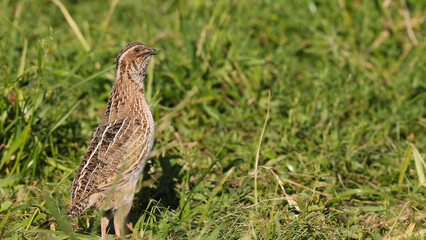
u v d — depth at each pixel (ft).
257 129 40.81
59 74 41.01
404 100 44.70
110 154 28.63
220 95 44.42
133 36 47.85
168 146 31.55
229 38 48.08
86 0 61.93
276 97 44.11
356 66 49.21
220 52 46.78
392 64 51.16
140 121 29.94
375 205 34.14
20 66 37.76
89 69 44.62
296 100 42.32
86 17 56.70
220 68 46.47
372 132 41.68
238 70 44.80
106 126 29.99
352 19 55.93
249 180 33.22
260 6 57.82
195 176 34.81
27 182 34.47
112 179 28.35
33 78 38.45
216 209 30.66
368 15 56.13
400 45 53.98
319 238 29.01
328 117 41.96
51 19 56.44
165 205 32.76
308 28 55.26
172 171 33.35
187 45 45.75
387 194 34.53
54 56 46.14
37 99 35.40
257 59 47.14
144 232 28.55
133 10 58.75
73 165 35.83
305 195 31.24
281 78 46.01
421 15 56.34
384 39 54.24
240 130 41.93
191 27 52.37
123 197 28.76
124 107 30.42
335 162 37.04
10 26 46.21
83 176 28.09
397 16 55.88
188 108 42.78
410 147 35.45
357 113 44.01
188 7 58.03
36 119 35.42
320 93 44.55
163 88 44.29
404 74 48.96
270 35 54.08
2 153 34.81
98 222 27.71
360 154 39.04
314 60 52.39
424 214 30.27
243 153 38.19
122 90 30.66
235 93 44.32
